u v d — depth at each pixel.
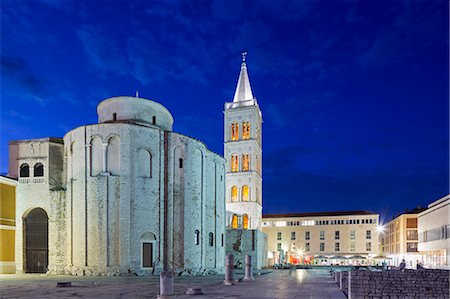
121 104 54.97
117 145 50.59
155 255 50.28
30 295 25.92
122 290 29.30
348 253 142.38
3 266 53.06
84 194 49.94
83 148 50.94
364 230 142.62
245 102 102.81
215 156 63.44
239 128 101.38
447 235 69.69
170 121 60.41
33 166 56.62
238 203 97.56
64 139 55.56
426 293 32.72
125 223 48.72
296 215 151.25
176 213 53.06
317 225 147.62
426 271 32.94
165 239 51.59
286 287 32.44
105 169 49.88
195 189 55.19
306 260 137.62
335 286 33.56
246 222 96.81
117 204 49.22
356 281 32.94
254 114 101.12
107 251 48.31
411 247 106.56
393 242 121.94
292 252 144.62
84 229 49.28
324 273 59.69
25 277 45.53
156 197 51.31
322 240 146.12
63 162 57.00
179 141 54.16
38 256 55.16
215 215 61.72
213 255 60.41
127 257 48.12
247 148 99.69
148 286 32.78
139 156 51.09
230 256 36.25
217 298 24.00
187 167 54.38
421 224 90.25
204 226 57.00
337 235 145.00
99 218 48.94
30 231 55.94
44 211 55.84
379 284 32.75
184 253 52.41
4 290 29.38
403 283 32.88
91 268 48.19
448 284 32.56
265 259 86.69
